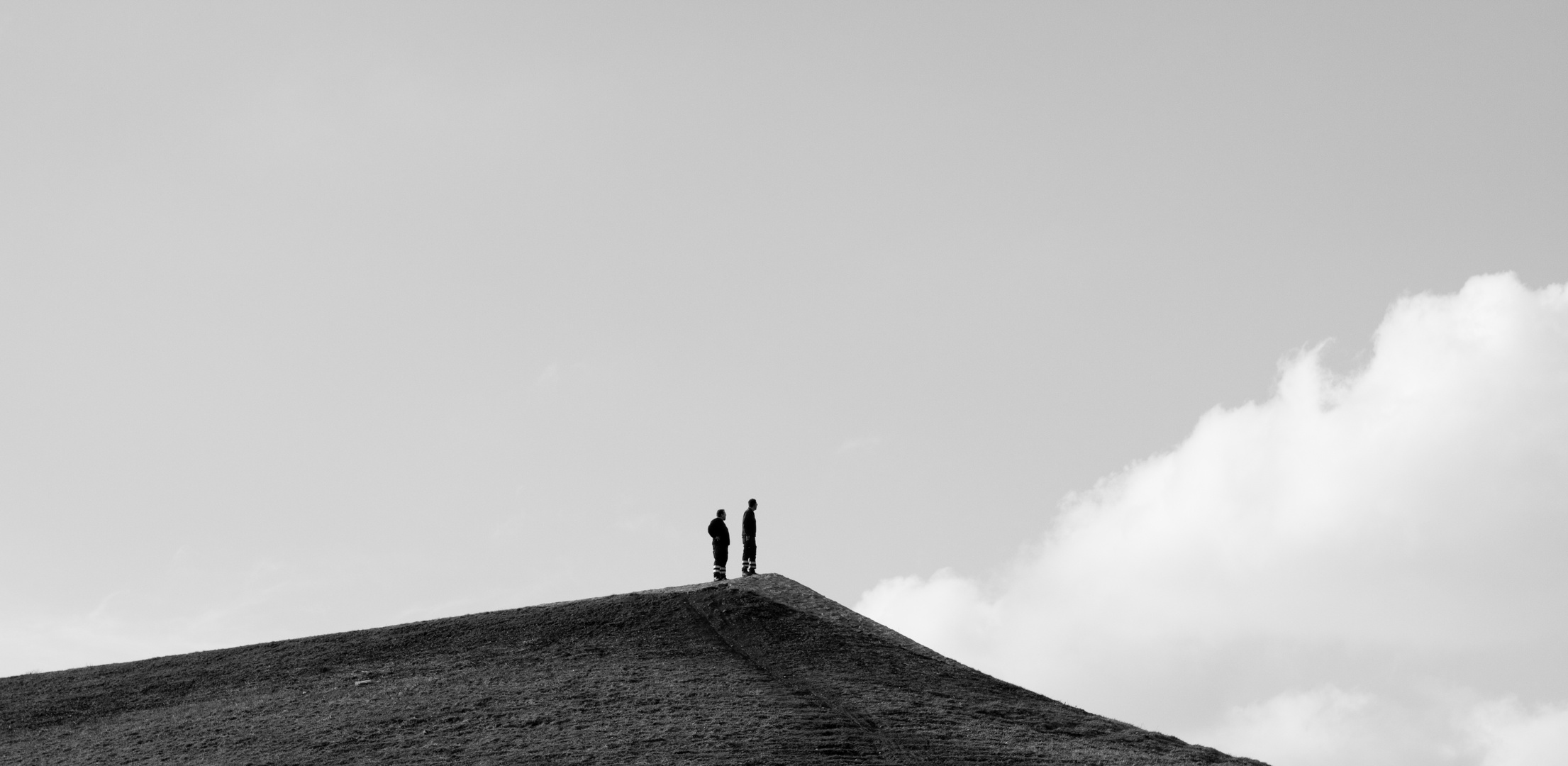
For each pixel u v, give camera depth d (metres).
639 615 52.03
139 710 46.03
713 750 37.06
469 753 37.97
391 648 50.62
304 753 39.12
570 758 36.91
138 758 40.31
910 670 46.56
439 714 41.69
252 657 51.16
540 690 43.44
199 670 50.16
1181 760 38.88
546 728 39.69
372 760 37.97
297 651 51.38
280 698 45.44
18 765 41.12
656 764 36.12
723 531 59.69
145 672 50.53
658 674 44.69
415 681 45.88
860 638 49.81
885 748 37.72
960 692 44.44
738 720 39.69
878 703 41.97
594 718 40.34
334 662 49.53
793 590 57.12
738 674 44.69
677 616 51.78
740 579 59.53
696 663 46.00
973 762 36.97
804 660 46.84
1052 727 41.44
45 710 46.81
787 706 41.09
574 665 46.44
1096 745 39.84
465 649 49.62
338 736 40.47
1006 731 40.22
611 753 37.19
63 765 40.56
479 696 43.31
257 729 41.94
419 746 38.88
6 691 49.72
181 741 41.53
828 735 38.44
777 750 37.09
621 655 47.28
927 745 38.09
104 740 42.66
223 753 39.91
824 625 50.88
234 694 46.81
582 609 53.31
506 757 37.34
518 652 48.62
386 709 42.75
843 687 43.66
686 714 40.34
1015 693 45.00
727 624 50.78
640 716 40.31
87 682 50.00
